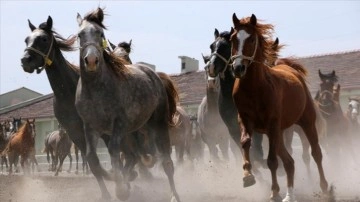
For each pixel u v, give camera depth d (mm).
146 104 12070
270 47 11430
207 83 17391
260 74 10656
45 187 19062
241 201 12578
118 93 11289
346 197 12984
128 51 15492
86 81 11023
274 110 10727
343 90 33844
